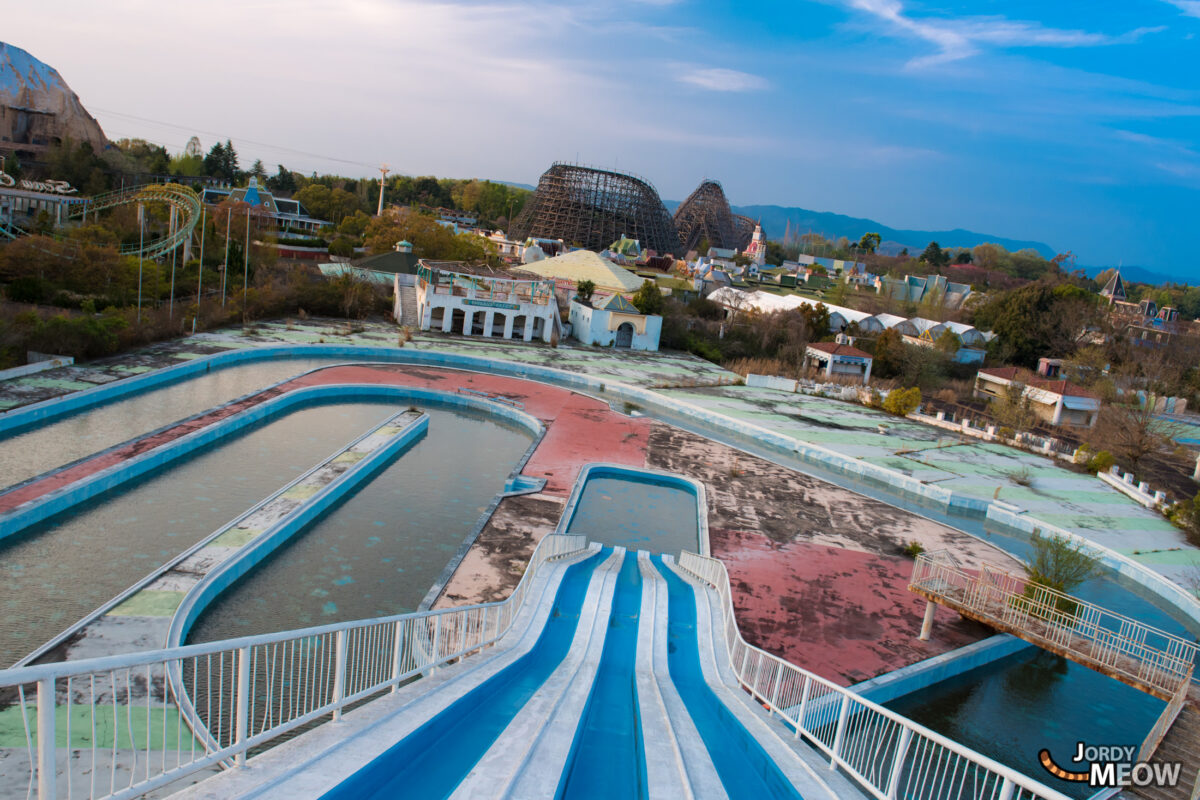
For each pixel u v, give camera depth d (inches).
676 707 452.8
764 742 393.7
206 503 1055.0
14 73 5019.7
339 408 1678.2
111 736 511.8
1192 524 1440.7
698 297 3885.3
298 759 266.1
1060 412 2455.7
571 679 487.5
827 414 2182.6
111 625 685.9
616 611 738.8
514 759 305.9
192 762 244.4
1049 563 970.7
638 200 6574.8
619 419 1840.6
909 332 3590.1
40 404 1309.1
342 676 329.7
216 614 776.9
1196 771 568.1
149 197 2888.8
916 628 885.2
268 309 2527.1
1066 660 895.1
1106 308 3713.1
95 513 979.9
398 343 2359.7
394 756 291.9
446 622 684.1
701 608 786.8
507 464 1432.1
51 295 2034.9
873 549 1154.7
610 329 2918.3
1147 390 2704.2
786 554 1087.6
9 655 646.5
